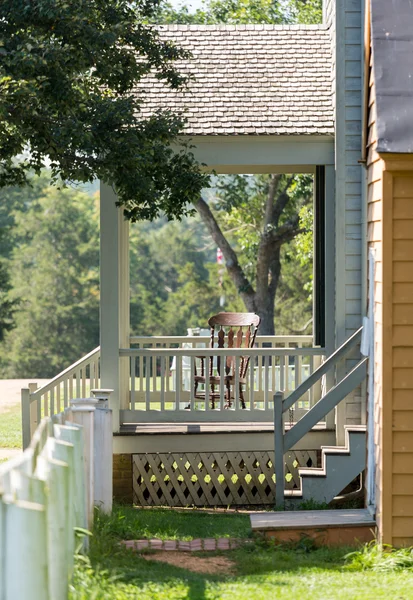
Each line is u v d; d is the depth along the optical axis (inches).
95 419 677.9
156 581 509.0
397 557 581.3
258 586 510.6
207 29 1107.3
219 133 944.9
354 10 932.6
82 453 517.3
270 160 957.2
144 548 614.9
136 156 773.3
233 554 619.5
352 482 923.4
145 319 4163.4
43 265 3973.9
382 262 608.7
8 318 3695.9
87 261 4001.0
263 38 1097.4
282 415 826.8
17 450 1147.9
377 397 650.8
